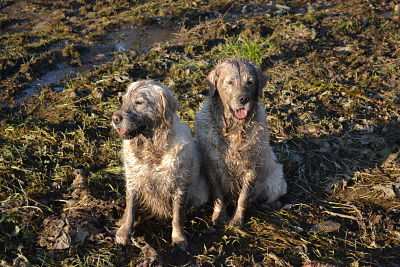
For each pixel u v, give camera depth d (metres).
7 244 2.97
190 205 3.27
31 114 3.99
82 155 3.62
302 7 5.95
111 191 3.34
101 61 4.70
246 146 3.15
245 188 3.23
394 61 4.64
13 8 5.88
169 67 4.55
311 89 4.29
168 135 2.96
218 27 5.22
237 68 3.10
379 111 4.07
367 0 6.10
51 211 3.18
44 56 4.64
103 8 5.92
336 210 3.33
